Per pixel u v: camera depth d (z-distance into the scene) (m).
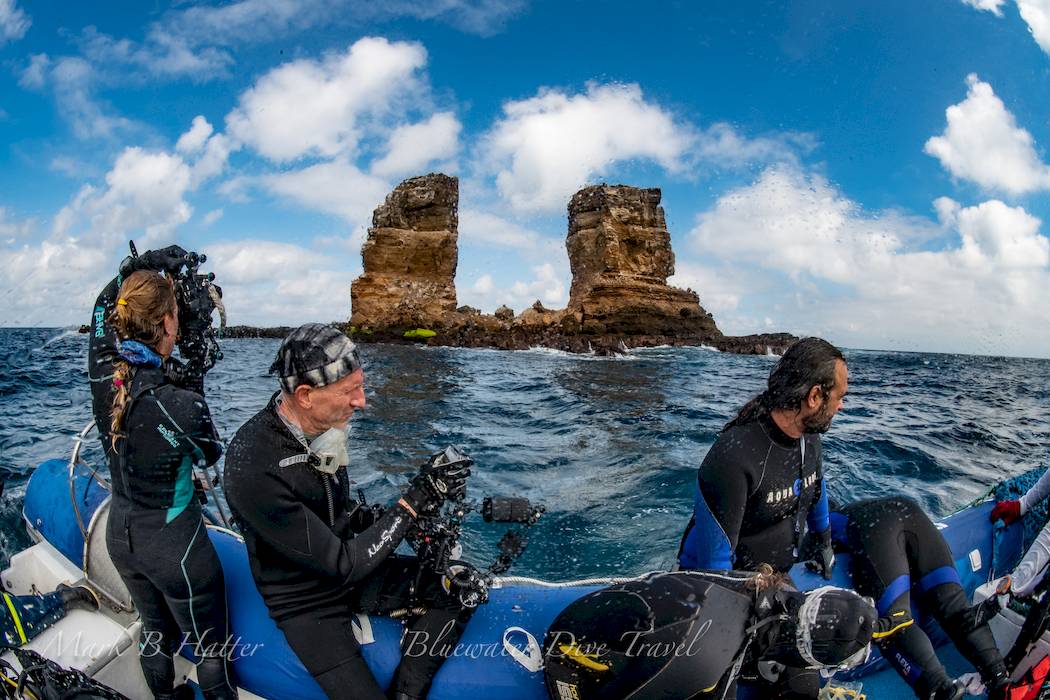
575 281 52.75
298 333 1.95
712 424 10.19
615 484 6.51
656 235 48.91
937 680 2.40
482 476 6.90
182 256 2.44
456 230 51.16
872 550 2.62
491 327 45.41
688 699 1.83
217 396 12.97
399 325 44.34
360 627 2.27
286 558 2.04
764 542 2.58
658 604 1.87
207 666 2.25
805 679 2.06
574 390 15.95
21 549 4.62
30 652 2.05
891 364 38.22
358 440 8.66
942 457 7.98
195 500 2.21
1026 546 3.28
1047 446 9.26
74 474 2.96
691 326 46.94
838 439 8.84
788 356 2.39
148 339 2.13
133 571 2.16
